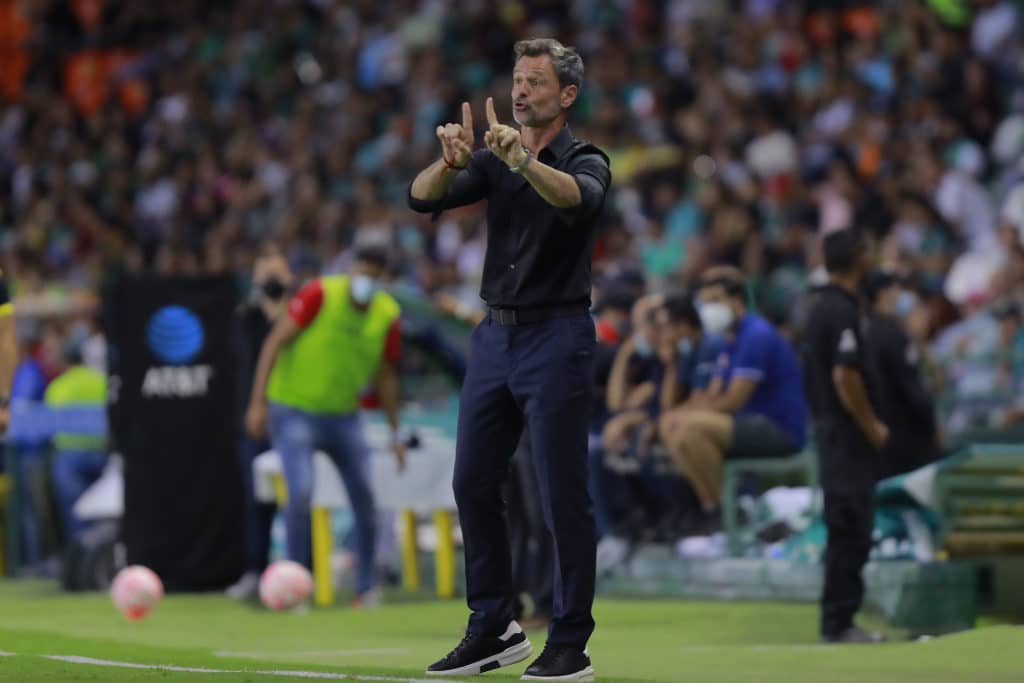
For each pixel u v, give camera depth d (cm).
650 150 5941
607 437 3581
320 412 3359
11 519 4481
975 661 2302
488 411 1941
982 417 3931
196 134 7912
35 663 2069
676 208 5503
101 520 4088
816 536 3353
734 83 6203
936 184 5094
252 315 3709
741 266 4741
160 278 3878
